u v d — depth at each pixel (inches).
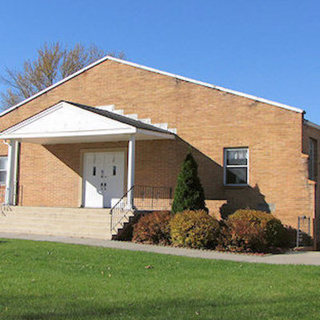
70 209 702.5
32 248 491.8
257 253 558.6
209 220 577.9
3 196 916.0
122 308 266.7
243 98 722.8
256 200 698.2
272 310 270.5
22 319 241.4
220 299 293.1
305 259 505.7
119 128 687.1
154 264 422.6
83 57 1738.4
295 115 684.7
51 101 905.5
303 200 668.7
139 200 792.9
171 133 769.6
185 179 644.1
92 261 424.8
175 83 780.6
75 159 864.3
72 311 257.3
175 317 251.0
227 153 734.5
